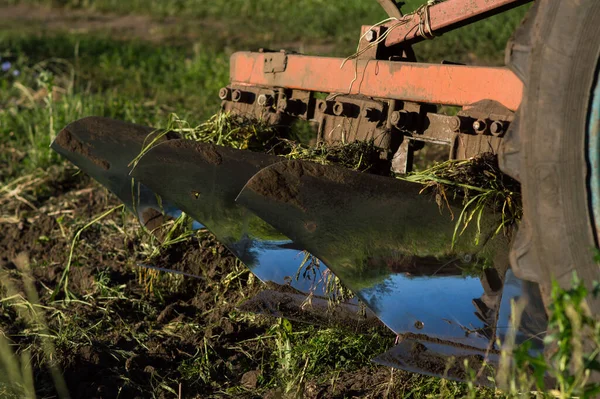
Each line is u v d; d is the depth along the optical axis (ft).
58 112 21.85
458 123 10.05
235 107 13.47
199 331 11.66
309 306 11.14
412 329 9.32
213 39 38.09
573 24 7.25
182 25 43.24
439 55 28.27
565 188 7.40
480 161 9.80
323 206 9.52
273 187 9.49
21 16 49.93
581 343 6.97
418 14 11.39
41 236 15.94
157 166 10.99
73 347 10.96
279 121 12.96
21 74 28.66
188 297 13.09
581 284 6.53
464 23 11.14
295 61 12.59
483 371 8.36
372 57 11.71
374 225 9.53
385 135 11.41
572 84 7.29
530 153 7.56
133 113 22.67
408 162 11.38
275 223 9.39
